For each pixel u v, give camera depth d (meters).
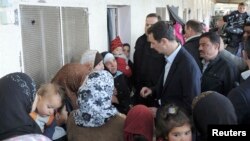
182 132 1.74
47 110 2.17
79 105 2.09
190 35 3.87
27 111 1.84
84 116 2.07
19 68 2.92
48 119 2.23
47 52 3.33
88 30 4.13
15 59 2.86
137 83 4.04
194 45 3.35
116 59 4.32
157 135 1.85
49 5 3.32
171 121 1.74
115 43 4.42
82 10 3.98
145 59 3.73
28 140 1.44
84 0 4.01
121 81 3.77
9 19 2.74
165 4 7.56
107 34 4.98
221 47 2.93
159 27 2.44
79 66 2.89
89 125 2.08
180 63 2.40
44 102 2.16
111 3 4.76
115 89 3.70
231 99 1.86
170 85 2.44
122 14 5.39
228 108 1.60
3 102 1.74
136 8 5.66
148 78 3.70
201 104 1.64
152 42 2.50
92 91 2.04
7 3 2.71
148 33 2.54
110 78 2.11
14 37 2.84
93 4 4.24
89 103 2.03
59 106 2.33
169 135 1.77
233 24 5.85
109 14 5.08
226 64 2.81
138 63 3.99
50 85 2.28
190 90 2.30
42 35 3.24
